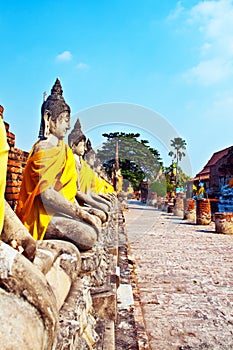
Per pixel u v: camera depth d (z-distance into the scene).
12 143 7.37
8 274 1.99
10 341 1.75
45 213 4.52
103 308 4.73
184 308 6.44
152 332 5.41
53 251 3.16
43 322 2.04
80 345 3.03
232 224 16.72
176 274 8.84
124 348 4.08
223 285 7.91
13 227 2.53
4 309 1.88
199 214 20.61
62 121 5.05
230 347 4.96
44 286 2.13
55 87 5.21
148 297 7.04
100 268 5.14
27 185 4.57
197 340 5.16
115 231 7.86
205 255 11.37
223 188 27.09
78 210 4.67
